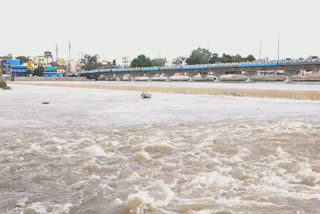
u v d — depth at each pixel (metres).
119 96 55.47
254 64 104.25
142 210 7.64
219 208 7.62
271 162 11.76
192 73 131.00
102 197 8.59
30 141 15.94
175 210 7.59
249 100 43.91
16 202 8.35
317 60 91.19
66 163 11.88
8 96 55.88
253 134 17.17
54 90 77.75
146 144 14.86
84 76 182.88
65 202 8.34
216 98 48.38
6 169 11.16
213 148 14.04
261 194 8.53
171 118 25.38
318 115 26.41
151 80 154.88
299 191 8.76
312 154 12.91
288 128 18.66
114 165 11.63
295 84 86.31
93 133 18.39
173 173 10.57
